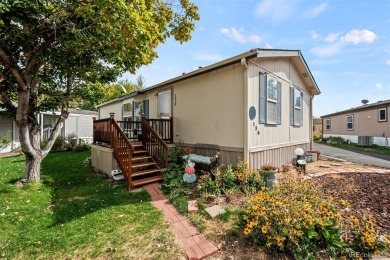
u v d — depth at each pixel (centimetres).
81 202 432
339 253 241
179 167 610
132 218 355
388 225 306
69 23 386
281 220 247
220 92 613
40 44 425
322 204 294
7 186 529
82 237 299
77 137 1468
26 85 500
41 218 362
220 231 306
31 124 583
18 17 356
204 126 663
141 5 387
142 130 704
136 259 253
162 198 456
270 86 661
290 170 640
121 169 592
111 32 383
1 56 423
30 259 260
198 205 394
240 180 470
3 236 307
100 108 1612
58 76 615
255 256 248
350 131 1889
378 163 817
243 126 550
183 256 257
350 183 496
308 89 1008
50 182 583
